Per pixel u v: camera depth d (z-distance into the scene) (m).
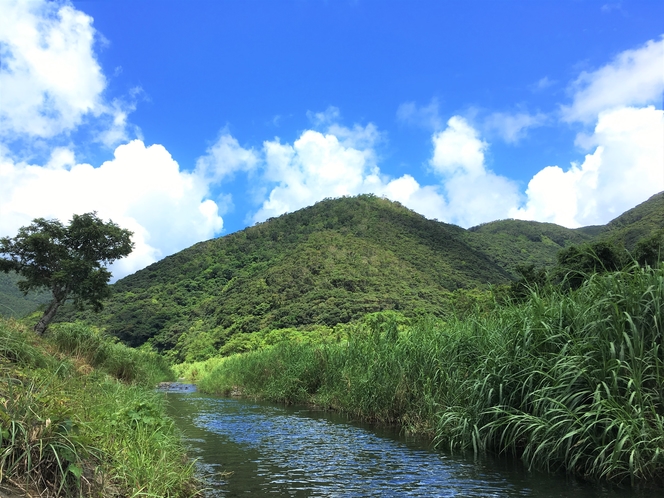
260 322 55.38
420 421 9.34
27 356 7.04
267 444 8.44
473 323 9.08
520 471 6.20
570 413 5.77
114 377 13.05
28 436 3.41
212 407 14.74
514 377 7.12
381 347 11.82
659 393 5.57
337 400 13.45
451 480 5.88
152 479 4.38
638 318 5.84
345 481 5.92
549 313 7.09
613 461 5.32
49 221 22.41
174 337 61.44
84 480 3.64
